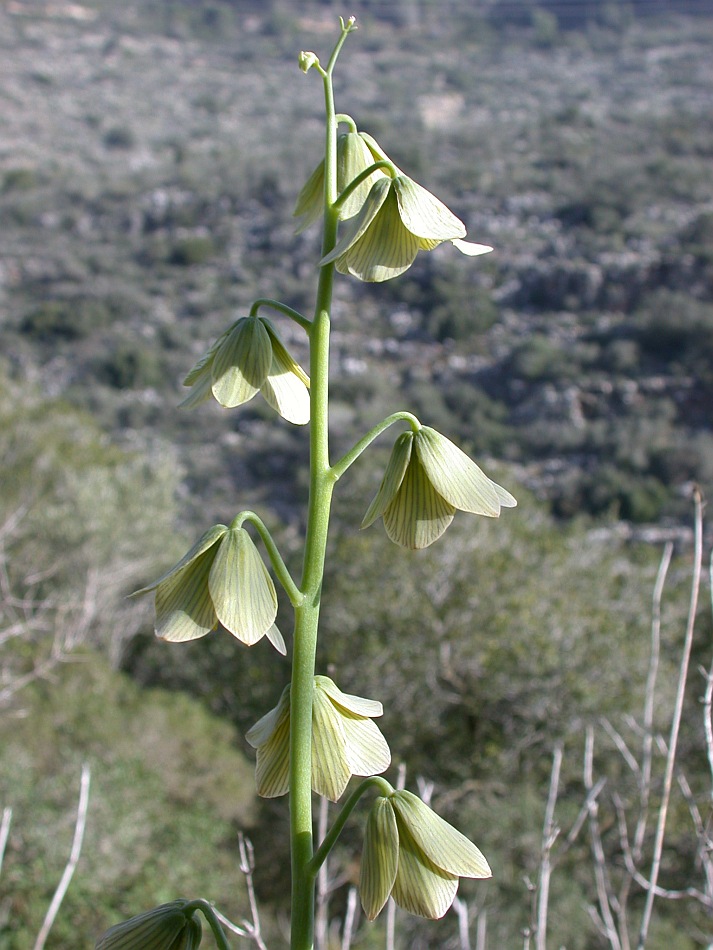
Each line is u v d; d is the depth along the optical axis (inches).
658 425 1149.1
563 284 1498.5
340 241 60.9
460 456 63.7
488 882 346.0
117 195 1980.8
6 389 718.5
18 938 288.4
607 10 4023.1
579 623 456.8
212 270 1745.8
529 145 2210.9
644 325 1301.7
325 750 64.6
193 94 3255.4
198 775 420.8
